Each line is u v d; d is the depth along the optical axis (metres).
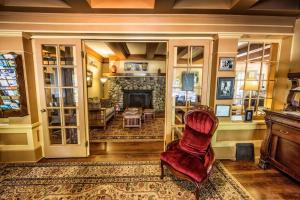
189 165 1.87
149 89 6.99
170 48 2.66
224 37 2.49
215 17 2.45
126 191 2.01
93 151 3.11
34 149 2.65
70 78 2.72
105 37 2.61
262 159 2.50
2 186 2.09
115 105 6.36
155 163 2.66
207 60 2.70
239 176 2.32
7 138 2.61
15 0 2.10
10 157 2.65
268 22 2.49
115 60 6.77
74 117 2.83
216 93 2.61
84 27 2.43
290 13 2.37
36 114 2.72
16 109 2.45
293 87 2.36
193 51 2.74
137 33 2.48
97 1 2.20
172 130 2.85
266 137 2.45
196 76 2.79
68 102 2.78
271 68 2.87
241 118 2.83
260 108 2.96
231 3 2.20
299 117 1.92
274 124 2.34
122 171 2.43
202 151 2.04
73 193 1.97
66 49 2.65
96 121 4.44
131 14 2.41
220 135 2.75
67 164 2.62
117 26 2.44
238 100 3.01
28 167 2.52
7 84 2.38
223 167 2.54
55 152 2.82
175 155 2.07
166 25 2.45
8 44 2.39
